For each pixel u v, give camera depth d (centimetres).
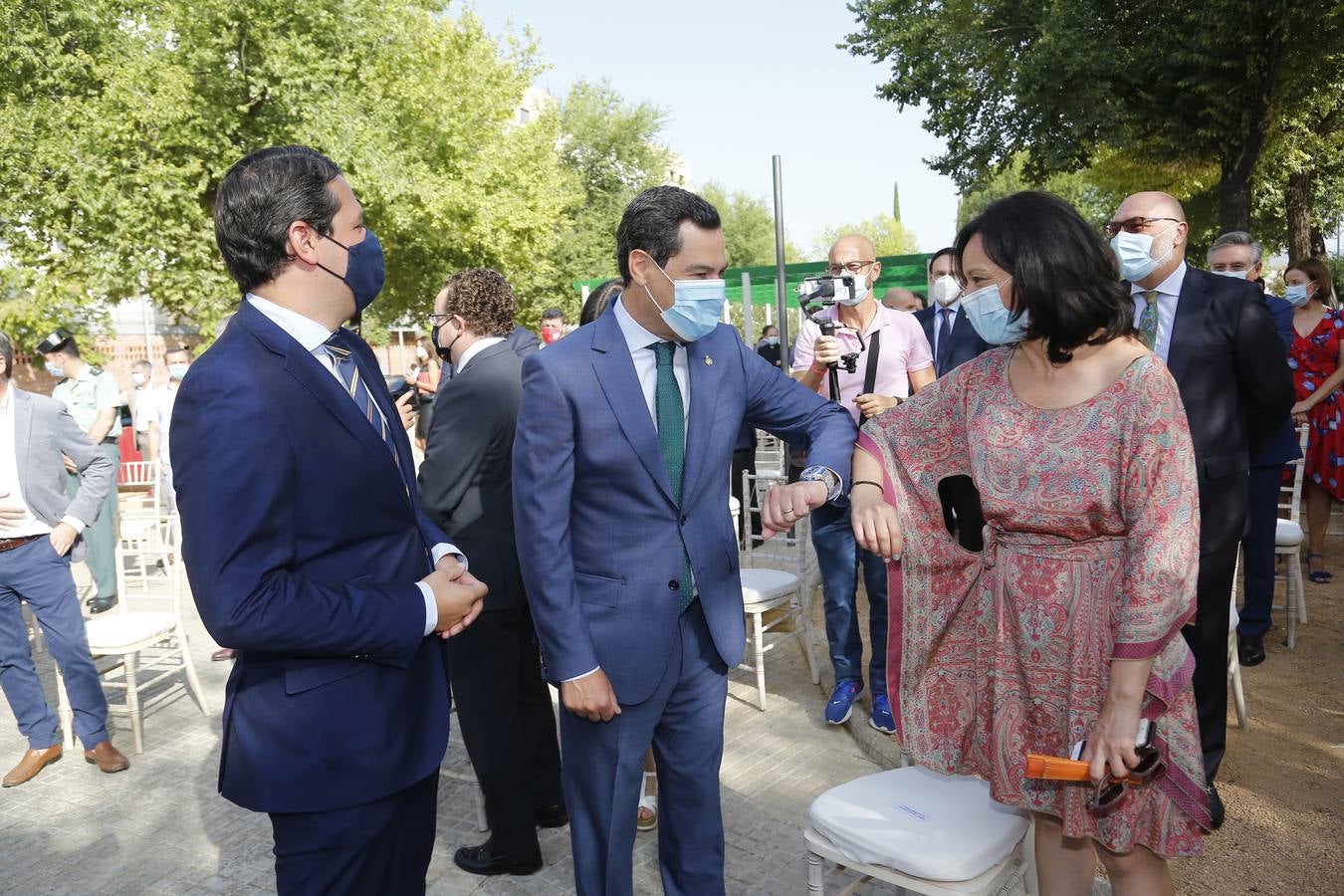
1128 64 1421
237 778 176
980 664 203
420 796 197
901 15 1673
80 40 1492
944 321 484
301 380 174
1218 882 281
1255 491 454
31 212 1415
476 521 298
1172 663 180
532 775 314
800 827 340
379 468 185
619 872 235
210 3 1457
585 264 3234
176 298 1523
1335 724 389
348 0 1620
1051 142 1481
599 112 3406
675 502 228
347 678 177
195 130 1489
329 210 181
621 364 226
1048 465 182
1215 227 2145
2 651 410
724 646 234
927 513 208
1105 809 182
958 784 236
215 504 159
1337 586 591
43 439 403
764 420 256
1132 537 173
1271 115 1404
